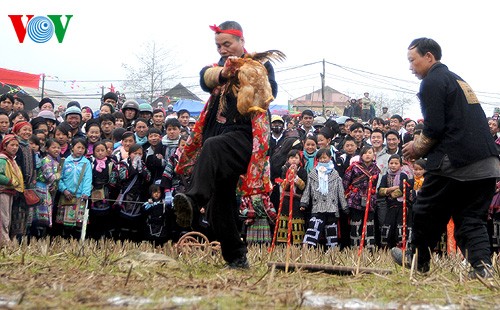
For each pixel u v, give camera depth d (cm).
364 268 535
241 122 525
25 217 915
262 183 521
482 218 531
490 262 521
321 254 755
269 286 429
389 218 967
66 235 973
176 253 703
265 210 969
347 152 1051
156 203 966
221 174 513
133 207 973
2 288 415
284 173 982
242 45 547
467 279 505
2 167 864
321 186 973
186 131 1109
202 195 497
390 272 532
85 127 1082
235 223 553
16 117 1064
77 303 364
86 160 970
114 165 977
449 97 523
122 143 1014
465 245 537
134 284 438
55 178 946
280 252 711
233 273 511
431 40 545
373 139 1082
